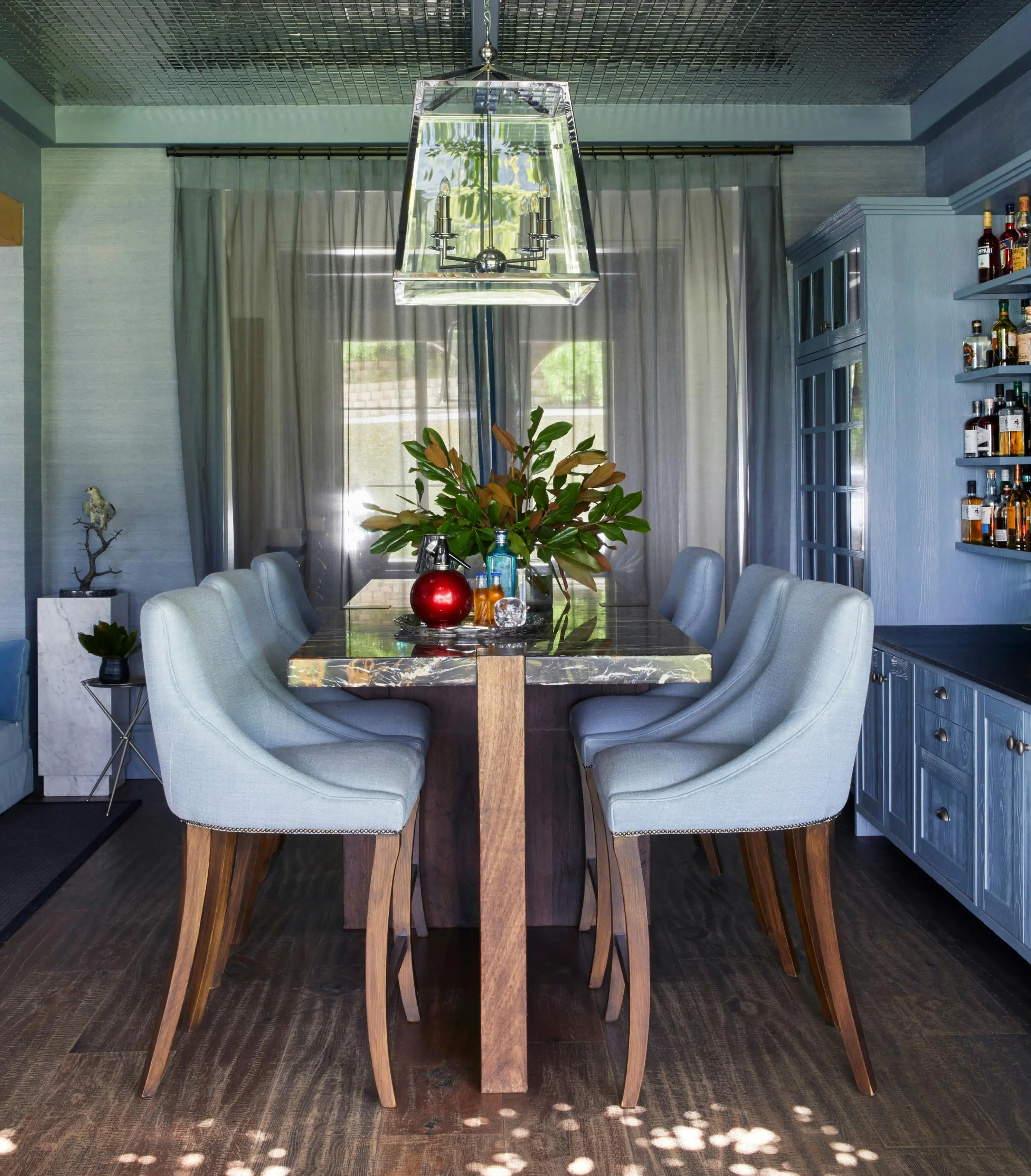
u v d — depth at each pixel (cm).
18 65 445
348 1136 212
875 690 380
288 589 353
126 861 386
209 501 500
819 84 473
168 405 514
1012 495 374
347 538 504
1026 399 384
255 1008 268
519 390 500
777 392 501
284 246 499
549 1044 249
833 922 228
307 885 361
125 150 506
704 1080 232
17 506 484
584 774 312
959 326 403
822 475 467
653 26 411
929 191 510
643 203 501
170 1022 228
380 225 500
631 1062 221
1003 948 302
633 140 495
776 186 500
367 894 319
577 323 500
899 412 402
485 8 383
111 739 471
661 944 307
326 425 500
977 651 341
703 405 508
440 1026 259
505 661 231
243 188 498
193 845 229
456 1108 223
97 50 432
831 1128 214
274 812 223
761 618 271
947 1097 225
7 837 412
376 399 502
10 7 393
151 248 509
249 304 498
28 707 477
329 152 497
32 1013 266
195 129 493
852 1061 228
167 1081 233
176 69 450
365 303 500
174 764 225
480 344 496
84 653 470
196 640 227
